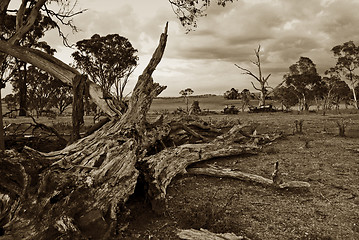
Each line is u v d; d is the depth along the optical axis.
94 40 40.81
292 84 67.56
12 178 4.29
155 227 5.30
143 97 9.24
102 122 10.23
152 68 10.06
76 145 7.03
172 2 13.03
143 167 6.81
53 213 4.26
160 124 10.85
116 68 42.75
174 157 8.46
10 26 27.11
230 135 12.53
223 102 127.62
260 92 67.38
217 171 8.52
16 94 60.19
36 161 4.84
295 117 33.47
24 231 3.87
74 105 9.24
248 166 9.80
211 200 6.62
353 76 64.94
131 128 8.13
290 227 5.22
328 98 72.88
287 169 9.29
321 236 4.84
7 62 36.97
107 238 4.61
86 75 9.51
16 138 10.21
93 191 5.01
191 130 12.55
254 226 5.27
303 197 6.79
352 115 34.94
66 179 4.82
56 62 9.56
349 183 7.66
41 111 53.81
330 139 15.22
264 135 14.73
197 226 5.24
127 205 6.27
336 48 65.00
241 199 6.71
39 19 23.28
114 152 6.16
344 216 5.64
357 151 11.50
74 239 4.16
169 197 6.91
